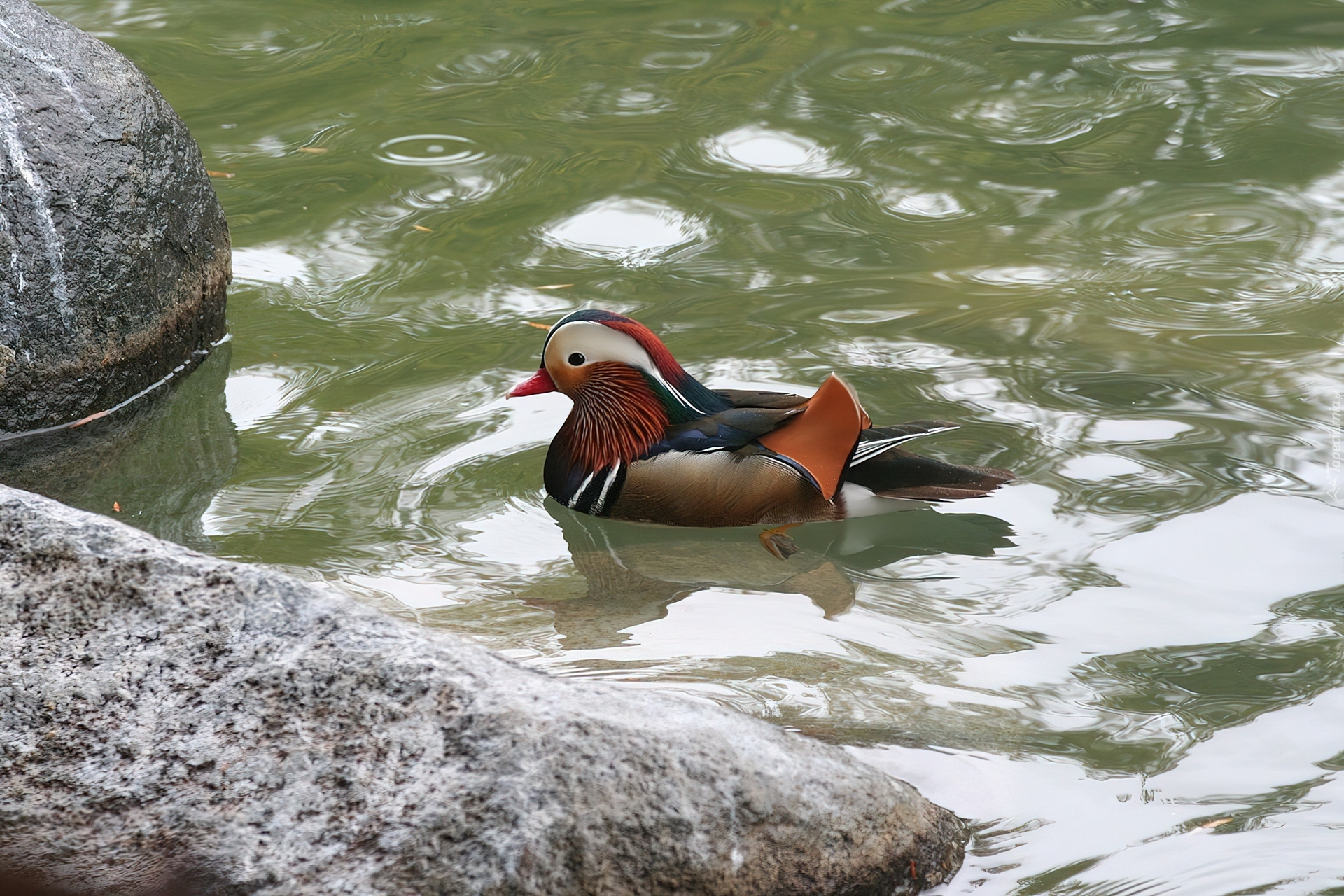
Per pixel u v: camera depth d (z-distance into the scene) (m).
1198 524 9.28
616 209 15.25
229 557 9.18
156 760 5.49
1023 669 7.71
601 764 5.23
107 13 21.08
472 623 8.30
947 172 16.03
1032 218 14.80
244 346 12.54
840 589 8.84
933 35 20.23
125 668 5.75
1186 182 15.50
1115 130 16.95
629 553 9.49
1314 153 16.03
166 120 12.42
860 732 6.91
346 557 9.20
